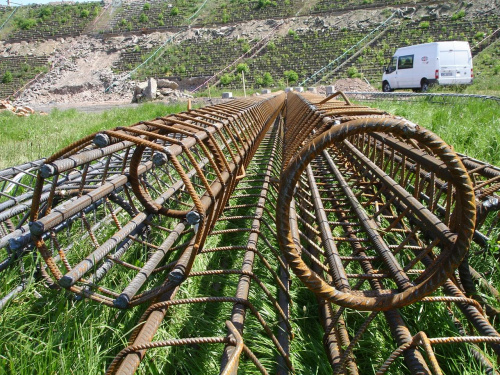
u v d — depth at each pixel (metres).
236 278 3.37
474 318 2.35
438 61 23.53
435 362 1.77
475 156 6.07
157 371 2.40
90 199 2.81
